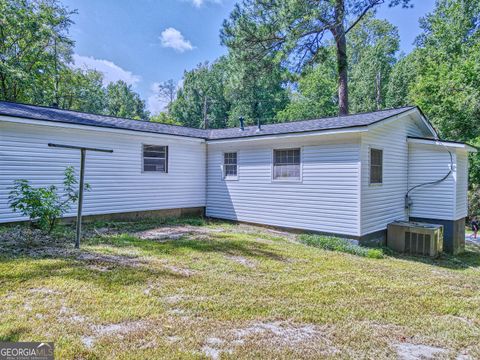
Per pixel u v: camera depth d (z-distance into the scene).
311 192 7.84
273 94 30.52
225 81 17.47
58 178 7.53
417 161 8.78
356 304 3.39
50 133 7.40
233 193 9.80
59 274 3.88
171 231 7.63
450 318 3.12
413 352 2.46
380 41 26.64
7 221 6.79
